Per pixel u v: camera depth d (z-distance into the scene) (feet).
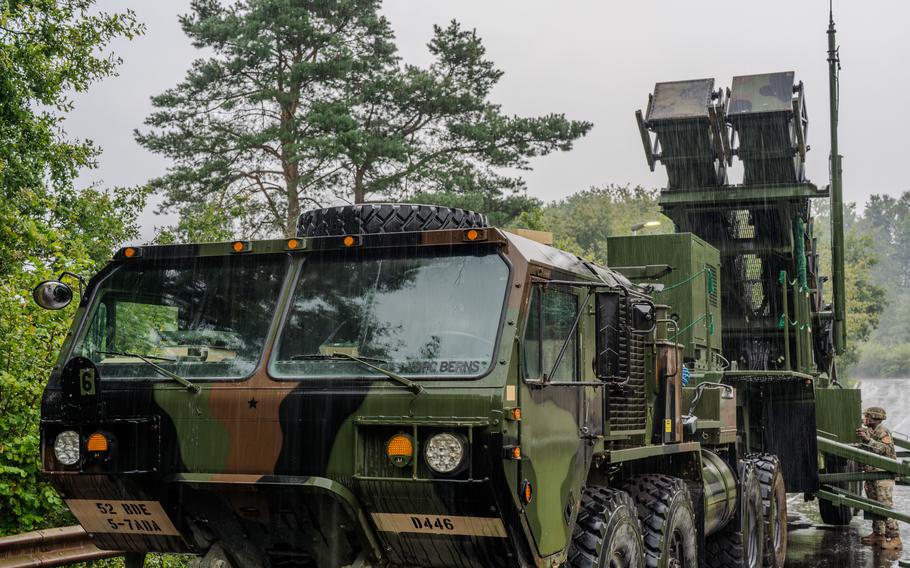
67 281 32.09
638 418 25.61
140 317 21.26
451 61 96.32
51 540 23.35
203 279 21.16
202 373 20.21
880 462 39.52
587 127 92.79
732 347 47.26
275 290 20.62
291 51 92.94
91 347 21.25
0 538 22.53
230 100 91.97
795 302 45.34
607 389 23.29
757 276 46.62
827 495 39.99
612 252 38.04
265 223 93.09
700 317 37.91
